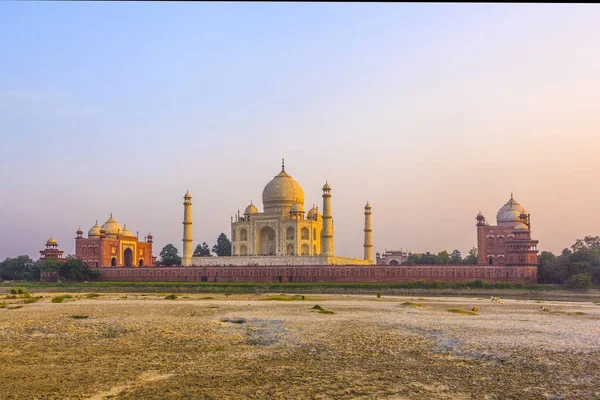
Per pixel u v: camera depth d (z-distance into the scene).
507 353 41.72
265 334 50.28
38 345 44.97
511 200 169.62
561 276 137.50
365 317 64.25
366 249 182.62
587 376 34.88
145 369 36.38
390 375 34.81
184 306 79.88
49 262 177.88
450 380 33.72
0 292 147.12
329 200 159.62
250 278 158.12
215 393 30.70
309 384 32.56
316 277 152.25
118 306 80.00
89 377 34.28
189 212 172.88
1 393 30.78
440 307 80.94
